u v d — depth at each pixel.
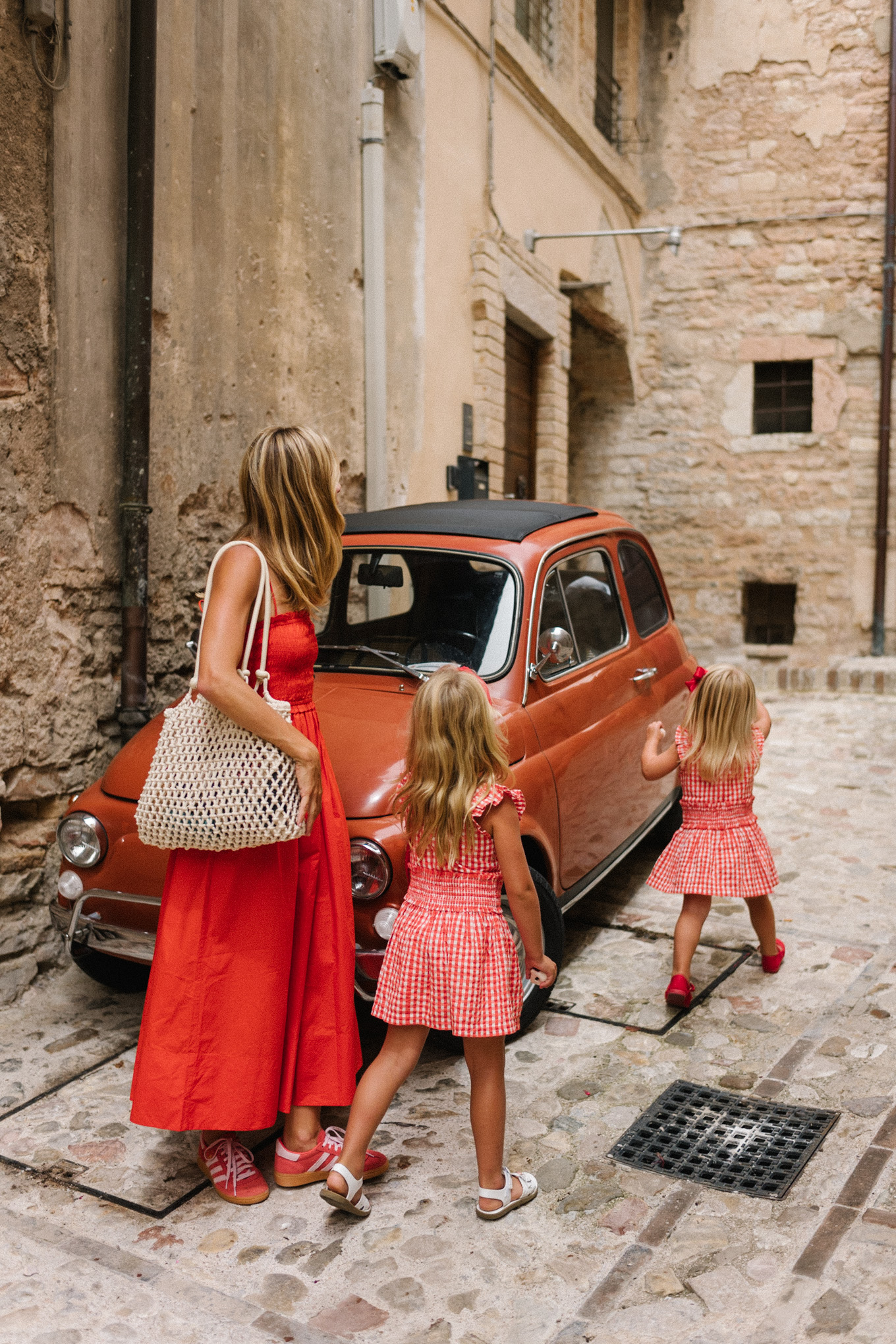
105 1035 3.63
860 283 11.59
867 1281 2.35
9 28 3.68
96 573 4.23
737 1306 2.29
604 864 4.30
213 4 4.80
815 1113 3.07
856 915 4.65
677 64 11.93
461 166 7.34
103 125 4.17
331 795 2.78
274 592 2.58
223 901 2.57
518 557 4.03
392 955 2.62
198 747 2.48
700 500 12.27
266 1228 2.60
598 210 10.45
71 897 3.39
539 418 9.33
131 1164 2.88
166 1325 2.26
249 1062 2.60
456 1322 2.26
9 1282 2.40
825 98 11.55
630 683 4.57
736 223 11.90
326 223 5.80
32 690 3.94
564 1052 3.48
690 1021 3.69
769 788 6.78
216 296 4.92
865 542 11.73
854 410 11.70
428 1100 3.21
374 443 6.22
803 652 11.98
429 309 6.96
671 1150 2.90
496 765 2.59
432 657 3.90
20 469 3.83
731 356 12.05
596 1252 2.49
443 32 6.95
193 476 4.82
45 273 3.89
